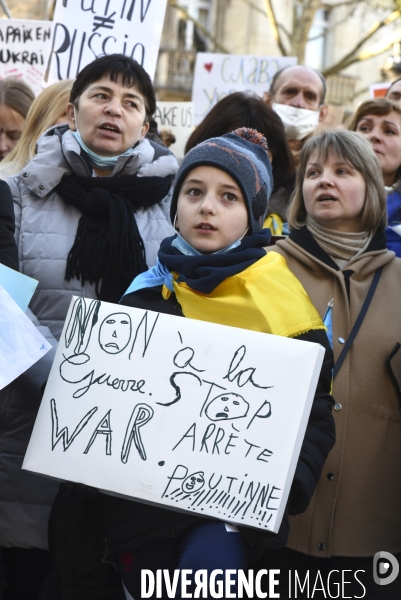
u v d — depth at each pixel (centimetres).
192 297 264
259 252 271
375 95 704
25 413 296
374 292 313
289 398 238
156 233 328
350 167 323
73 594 274
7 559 308
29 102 477
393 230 363
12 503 297
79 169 321
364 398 299
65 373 251
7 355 247
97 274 310
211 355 245
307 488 248
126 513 255
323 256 318
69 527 266
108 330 253
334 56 2438
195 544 241
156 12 461
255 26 2388
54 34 468
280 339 243
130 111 326
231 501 233
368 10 2169
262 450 235
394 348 303
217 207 271
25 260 312
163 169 333
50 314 309
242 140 289
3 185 288
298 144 514
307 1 1756
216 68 699
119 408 245
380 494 297
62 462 243
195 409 241
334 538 293
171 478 237
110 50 463
